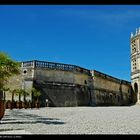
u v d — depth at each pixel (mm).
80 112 32969
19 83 53531
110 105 76250
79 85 63062
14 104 43562
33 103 47906
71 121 19172
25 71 54000
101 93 71875
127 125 16203
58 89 57250
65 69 59594
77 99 61438
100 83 72062
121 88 85000
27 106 45875
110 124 16797
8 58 20719
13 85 53656
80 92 63031
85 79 66000
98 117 24078
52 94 55781
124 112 34156
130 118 23062
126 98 87375
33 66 53719
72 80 60875
